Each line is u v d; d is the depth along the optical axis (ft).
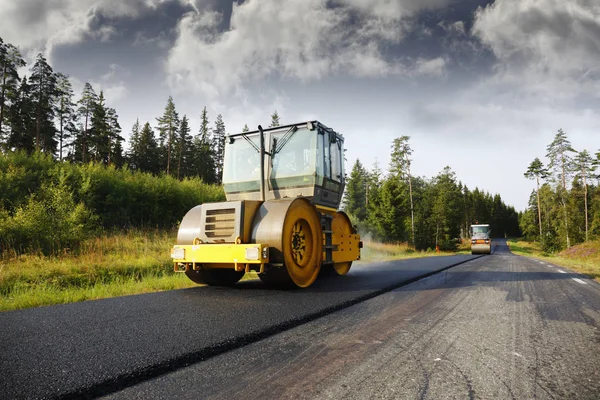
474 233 106.11
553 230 205.16
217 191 83.56
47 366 6.40
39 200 47.85
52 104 162.91
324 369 6.81
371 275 23.12
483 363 7.28
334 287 17.25
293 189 19.07
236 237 15.71
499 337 9.30
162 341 7.96
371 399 5.48
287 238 15.97
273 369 6.80
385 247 96.07
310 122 18.83
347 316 11.48
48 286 24.73
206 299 13.53
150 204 64.90
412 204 158.40
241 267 15.70
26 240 37.22
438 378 6.42
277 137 19.80
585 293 17.49
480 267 33.91
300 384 6.07
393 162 163.12
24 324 9.47
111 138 184.85
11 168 52.49
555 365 7.23
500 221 422.82
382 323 10.59
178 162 208.23
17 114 148.66
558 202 184.03
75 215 41.88
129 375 6.08
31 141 154.92
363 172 218.18
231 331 8.86
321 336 9.14
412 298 15.08
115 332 8.70
